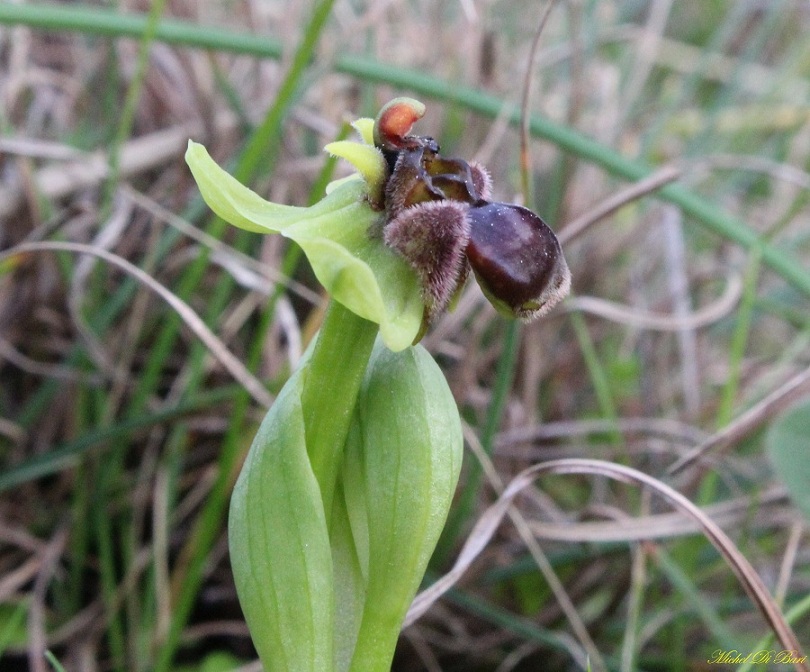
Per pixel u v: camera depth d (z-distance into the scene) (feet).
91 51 0.36
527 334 0.31
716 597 0.29
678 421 0.34
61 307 0.30
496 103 0.31
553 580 0.23
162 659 0.23
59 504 0.28
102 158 0.32
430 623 0.28
